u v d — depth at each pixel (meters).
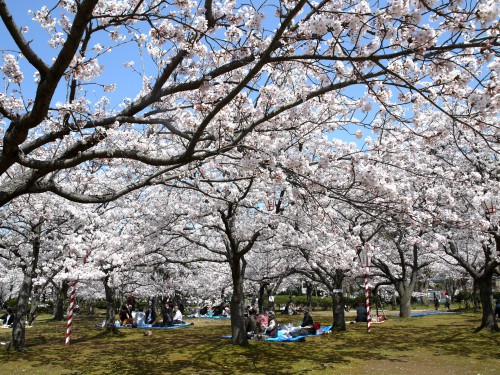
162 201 12.36
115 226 14.02
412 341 11.93
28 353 11.22
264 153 4.95
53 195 12.10
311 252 12.28
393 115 5.22
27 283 12.05
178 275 24.39
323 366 8.75
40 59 4.11
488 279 13.29
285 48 4.95
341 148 10.67
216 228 11.48
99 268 12.48
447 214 9.44
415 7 3.96
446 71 4.67
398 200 5.89
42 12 6.05
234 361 9.52
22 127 4.10
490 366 8.30
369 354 10.02
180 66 6.27
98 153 4.63
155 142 9.32
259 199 11.27
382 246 20.06
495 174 12.29
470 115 4.23
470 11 3.68
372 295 30.78
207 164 8.03
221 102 4.17
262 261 19.28
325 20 4.14
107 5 6.05
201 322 21.39
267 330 13.76
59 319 24.64
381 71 4.41
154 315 19.67
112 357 10.49
